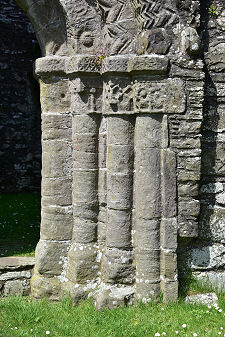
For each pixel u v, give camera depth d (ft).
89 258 13.33
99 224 13.55
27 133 35.06
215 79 13.16
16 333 11.19
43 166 13.98
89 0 13.00
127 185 12.85
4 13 33.96
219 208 13.38
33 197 31.78
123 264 12.87
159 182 12.60
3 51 34.14
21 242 18.37
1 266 14.07
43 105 13.79
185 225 12.78
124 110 12.66
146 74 12.30
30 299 13.88
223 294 13.23
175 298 12.63
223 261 13.38
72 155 13.76
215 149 13.28
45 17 13.61
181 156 12.59
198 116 12.54
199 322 11.65
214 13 13.02
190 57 12.42
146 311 12.26
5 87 34.40
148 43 12.21
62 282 13.76
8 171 34.71
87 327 11.53
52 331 11.37
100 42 13.17
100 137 13.38
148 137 12.48
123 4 12.55
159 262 12.74
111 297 12.56
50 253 13.78
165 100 12.35
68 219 13.82
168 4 12.31
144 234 12.67
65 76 13.67
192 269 13.33
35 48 34.65
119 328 11.32
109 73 12.54
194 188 12.72
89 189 13.38
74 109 13.39
